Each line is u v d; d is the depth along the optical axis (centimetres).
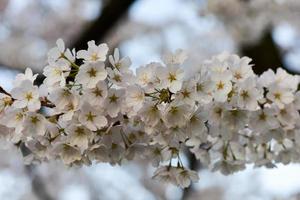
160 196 448
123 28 414
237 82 121
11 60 370
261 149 135
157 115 119
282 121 128
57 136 121
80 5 406
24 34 400
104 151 122
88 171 422
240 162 134
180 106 118
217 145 134
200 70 122
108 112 119
